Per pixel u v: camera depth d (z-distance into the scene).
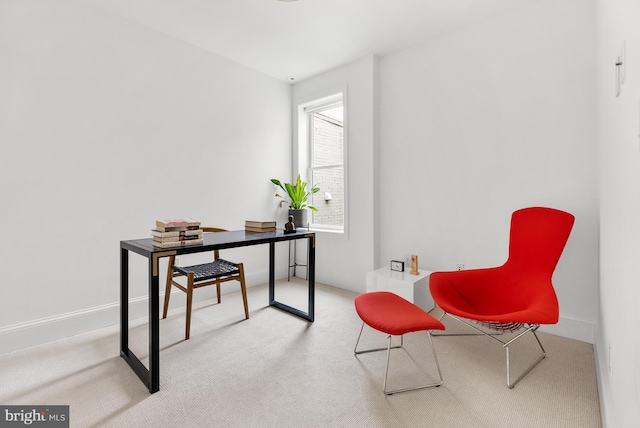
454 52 2.82
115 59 2.54
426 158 3.01
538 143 2.40
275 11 2.51
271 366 1.92
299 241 4.10
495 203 2.62
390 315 1.73
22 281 2.14
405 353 2.09
